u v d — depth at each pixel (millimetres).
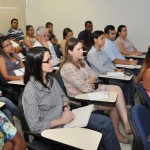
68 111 1767
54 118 1704
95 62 2986
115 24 5688
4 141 1220
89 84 2316
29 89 1588
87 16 5887
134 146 1289
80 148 1306
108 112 2318
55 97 1770
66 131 1495
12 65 3031
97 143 1359
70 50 2230
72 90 2230
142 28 5484
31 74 1645
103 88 2436
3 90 2689
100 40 2996
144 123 1370
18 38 5668
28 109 1542
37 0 6211
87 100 1983
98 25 5848
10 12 5773
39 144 1503
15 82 2639
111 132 1729
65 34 4293
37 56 1609
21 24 6223
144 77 2039
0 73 2865
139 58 4102
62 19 6141
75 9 5949
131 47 4652
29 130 1565
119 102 2344
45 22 6312
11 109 2127
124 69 3303
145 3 5320
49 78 1785
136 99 2822
